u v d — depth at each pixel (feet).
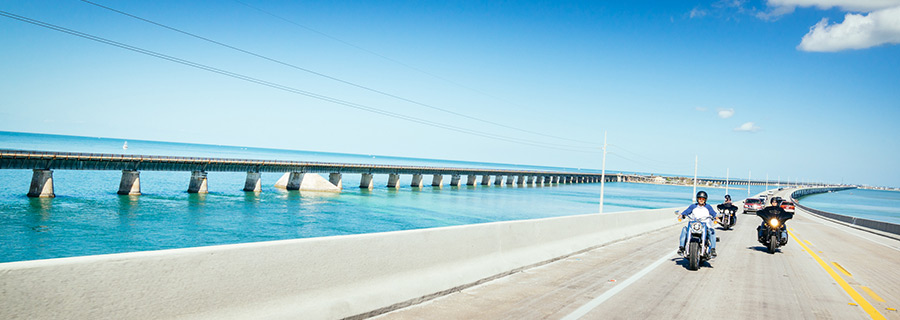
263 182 325.83
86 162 175.83
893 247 68.44
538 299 26.68
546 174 560.61
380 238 23.47
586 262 40.98
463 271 29.12
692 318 24.06
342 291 21.09
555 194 375.66
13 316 12.38
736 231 83.87
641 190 568.41
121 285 14.46
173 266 15.66
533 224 39.22
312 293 19.81
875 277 39.06
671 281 33.78
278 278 18.63
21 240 93.15
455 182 417.28
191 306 15.97
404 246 24.91
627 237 63.00
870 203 559.38
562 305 25.53
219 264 16.85
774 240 52.80
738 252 53.36
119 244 93.86
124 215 133.39
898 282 36.94
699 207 41.06
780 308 26.81
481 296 26.89
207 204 171.63
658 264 41.50
